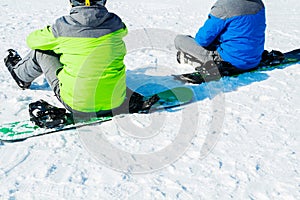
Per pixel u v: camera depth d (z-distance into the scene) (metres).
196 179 2.71
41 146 3.08
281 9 7.97
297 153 2.97
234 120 3.45
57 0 9.14
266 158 2.91
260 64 4.64
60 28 3.32
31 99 3.92
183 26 6.73
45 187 2.62
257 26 4.27
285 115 3.52
